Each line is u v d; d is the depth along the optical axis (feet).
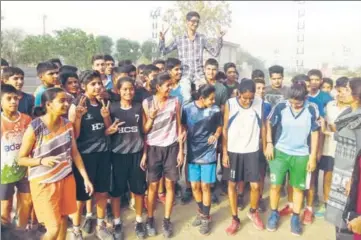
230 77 16.52
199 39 17.61
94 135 10.92
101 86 11.00
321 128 12.83
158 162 11.83
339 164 9.14
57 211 9.17
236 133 12.01
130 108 11.41
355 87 8.65
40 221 9.17
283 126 11.99
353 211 8.00
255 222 12.60
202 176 12.08
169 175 11.82
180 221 13.15
